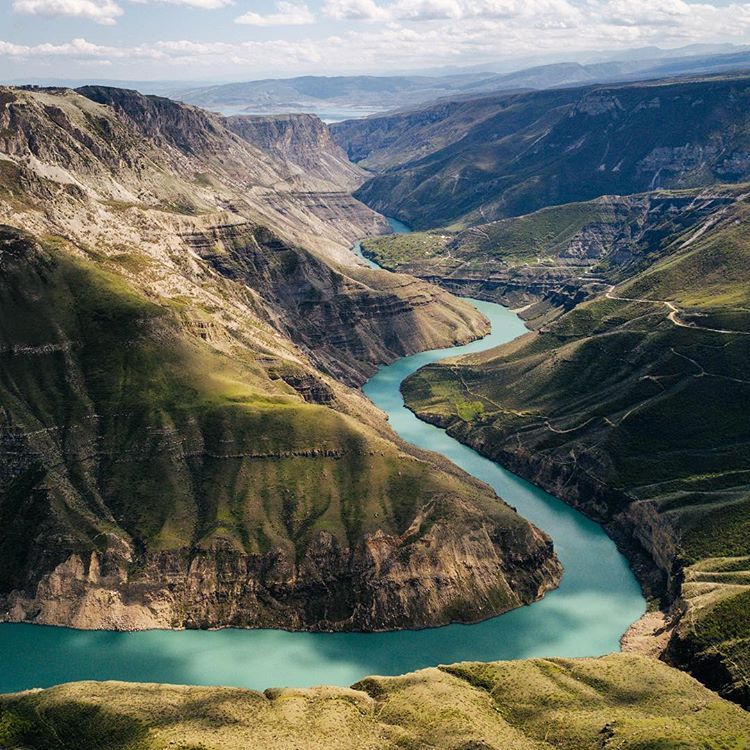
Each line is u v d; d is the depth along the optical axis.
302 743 153.62
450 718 162.88
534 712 169.50
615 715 165.50
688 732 156.75
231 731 157.62
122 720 160.38
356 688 179.50
